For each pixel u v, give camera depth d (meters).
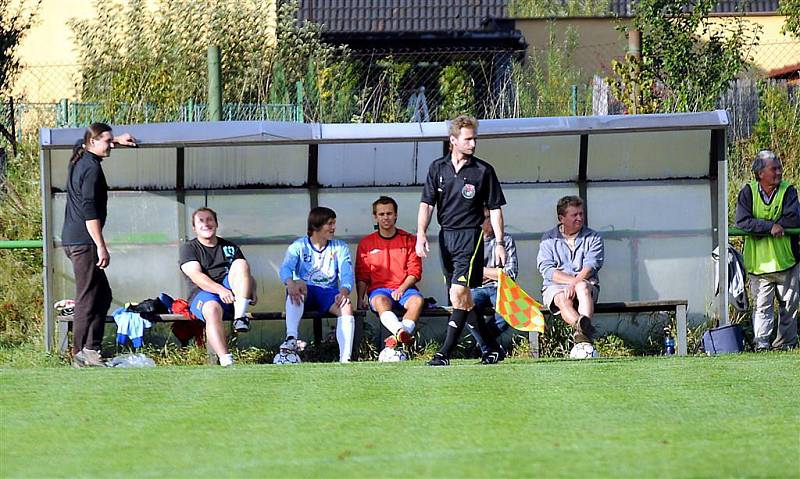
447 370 31.25
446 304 42.84
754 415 24.50
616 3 108.12
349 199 42.94
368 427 23.47
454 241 32.31
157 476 19.83
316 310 39.41
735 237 48.97
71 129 39.69
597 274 42.12
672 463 20.16
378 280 40.12
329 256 39.59
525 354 40.25
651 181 43.09
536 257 43.19
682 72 61.25
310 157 42.22
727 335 40.41
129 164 41.84
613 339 42.22
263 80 62.59
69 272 41.81
